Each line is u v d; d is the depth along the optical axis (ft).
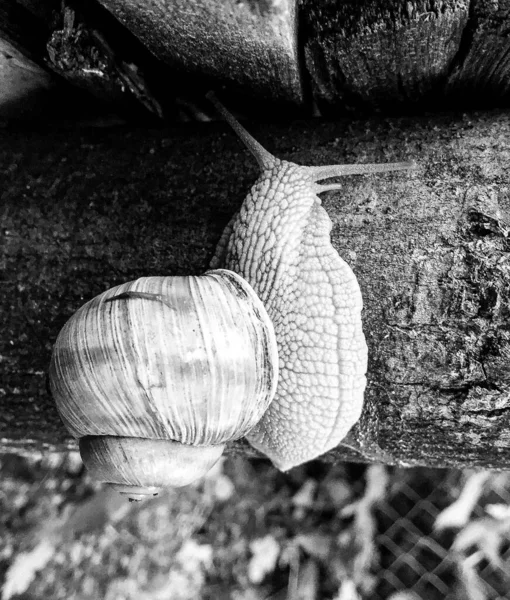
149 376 0.30
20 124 0.43
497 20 0.31
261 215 0.36
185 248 0.38
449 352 0.34
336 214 0.36
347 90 0.38
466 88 0.37
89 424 0.32
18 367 0.41
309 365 0.36
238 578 0.94
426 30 0.32
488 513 0.88
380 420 0.37
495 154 0.35
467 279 0.34
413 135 0.37
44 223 0.39
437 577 0.92
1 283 0.40
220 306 0.32
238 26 0.30
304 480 0.98
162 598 0.88
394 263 0.35
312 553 0.94
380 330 0.35
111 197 0.39
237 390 0.31
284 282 0.36
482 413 0.35
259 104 0.39
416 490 0.96
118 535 0.88
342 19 0.32
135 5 0.29
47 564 0.84
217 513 0.95
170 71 0.37
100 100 0.41
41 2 0.34
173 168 0.39
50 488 0.90
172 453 0.32
